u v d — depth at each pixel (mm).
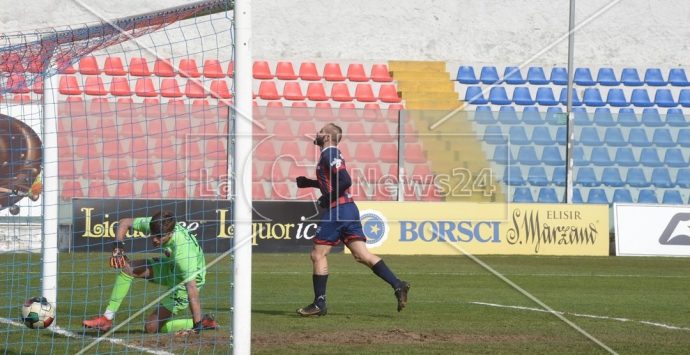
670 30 95125
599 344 30016
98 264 54531
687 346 29891
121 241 31812
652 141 85062
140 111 73500
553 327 33875
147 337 30344
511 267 59531
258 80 87125
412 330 32656
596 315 37594
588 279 53031
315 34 90500
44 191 34500
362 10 91250
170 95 81938
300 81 87938
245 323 25312
